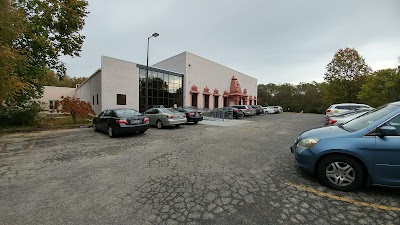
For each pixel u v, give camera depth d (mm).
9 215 2637
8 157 5500
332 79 31969
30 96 13102
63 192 3328
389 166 2992
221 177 3930
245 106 24922
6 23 7684
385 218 2498
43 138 8484
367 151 3090
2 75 7492
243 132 10281
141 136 8922
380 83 25969
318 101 51500
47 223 2459
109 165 4758
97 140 7961
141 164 4812
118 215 2627
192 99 26734
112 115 8922
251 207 2795
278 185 3510
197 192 3287
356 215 2570
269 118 22688
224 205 2855
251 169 4375
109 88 17234
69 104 13234
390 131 2967
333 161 3336
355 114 8133
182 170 4359
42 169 4496
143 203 2947
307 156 3539
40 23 11922
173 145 6969
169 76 23438
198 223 2430
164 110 12062
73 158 5379
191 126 13219
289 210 2703
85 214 2656
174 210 2740
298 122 16734
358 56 30172
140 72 19953
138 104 19547
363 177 3215
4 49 7488
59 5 12336
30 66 11586
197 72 27406
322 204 2852
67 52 13789
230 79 35594
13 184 3666
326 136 3537
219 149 6324
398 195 3094
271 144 7102
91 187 3521
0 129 10711
